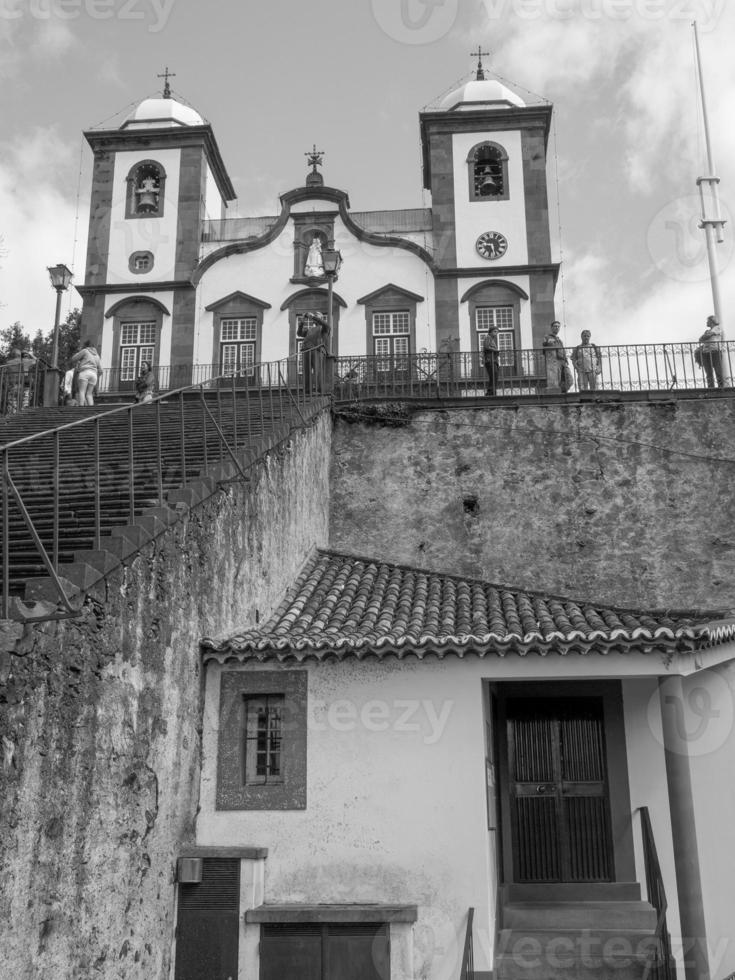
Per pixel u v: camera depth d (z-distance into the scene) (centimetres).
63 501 900
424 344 2472
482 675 923
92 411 1541
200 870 828
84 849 648
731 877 1017
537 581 1464
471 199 2573
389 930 833
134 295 2562
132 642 735
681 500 1473
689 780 933
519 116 2620
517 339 2470
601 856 1091
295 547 1242
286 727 914
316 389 1622
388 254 2533
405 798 894
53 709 610
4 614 574
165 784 804
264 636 947
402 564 1416
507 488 1509
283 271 2534
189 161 2667
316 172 2603
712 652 998
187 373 2486
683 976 909
